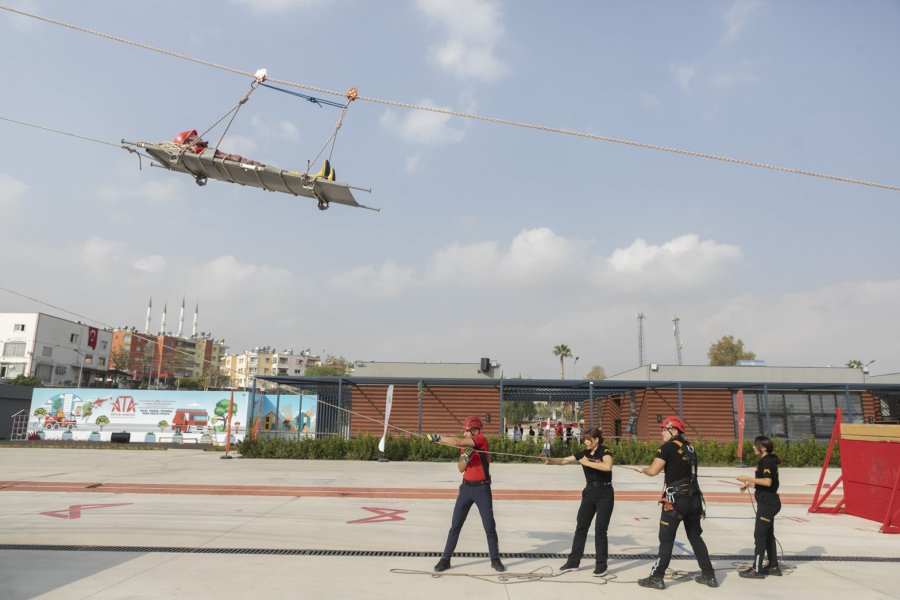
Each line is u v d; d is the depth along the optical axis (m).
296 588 6.10
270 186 8.55
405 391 33.09
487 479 7.08
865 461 11.56
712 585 6.43
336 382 32.03
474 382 31.17
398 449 25.66
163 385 121.50
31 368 85.75
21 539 8.38
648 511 12.19
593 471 7.00
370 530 9.42
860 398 32.75
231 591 5.96
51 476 16.83
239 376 175.62
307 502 12.48
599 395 36.81
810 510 12.29
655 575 6.35
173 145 8.28
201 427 35.81
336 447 25.84
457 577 6.64
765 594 6.20
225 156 8.21
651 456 25.91
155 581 6.27
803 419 32.69
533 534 9.40
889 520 10.05
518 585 6.36
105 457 24.86
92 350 99.81
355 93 8.78
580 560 7.17
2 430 39.56
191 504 11.91
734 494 15.20
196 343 162.38
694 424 32.38
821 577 6.94
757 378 35.47
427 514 11.17
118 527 9.32
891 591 6.35
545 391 34.38
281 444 26.23
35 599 5.59
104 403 36.31
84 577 6.39
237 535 8.84
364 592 6.01
